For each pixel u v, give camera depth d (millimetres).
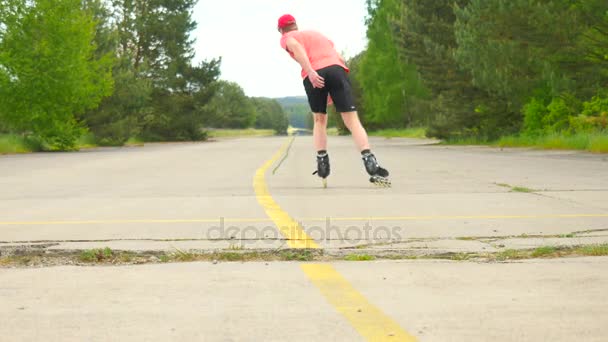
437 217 6434
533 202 7656
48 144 34344
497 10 23312
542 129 25578
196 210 7297
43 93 31938
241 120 184250
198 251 4656
